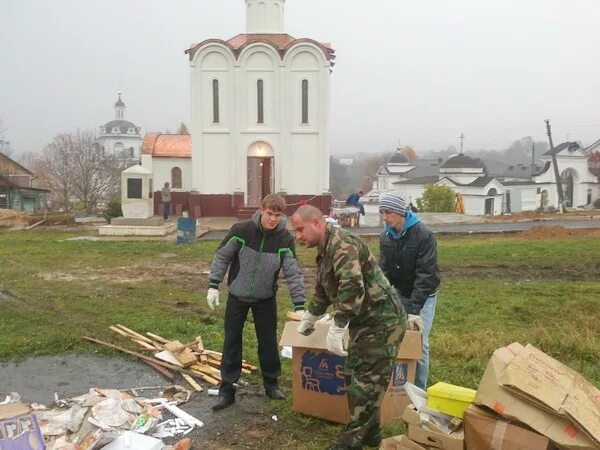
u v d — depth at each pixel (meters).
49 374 6.61
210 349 7.45
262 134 30.98
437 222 31.09
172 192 32.75
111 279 13.80
